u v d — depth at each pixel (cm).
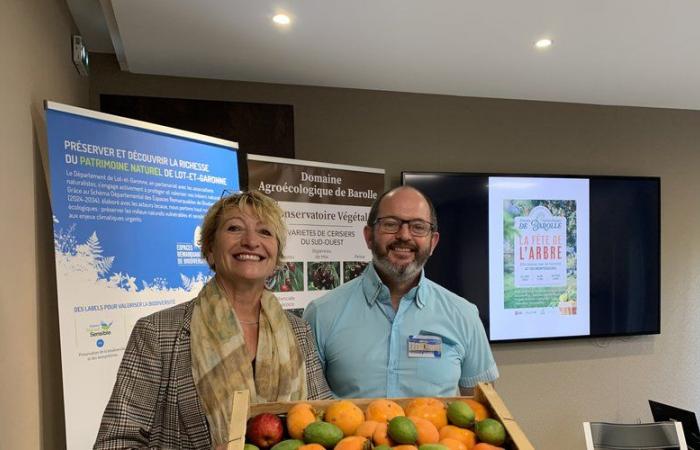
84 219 172
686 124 378
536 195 346
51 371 175
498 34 232
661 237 375
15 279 139
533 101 351
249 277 128
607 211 358
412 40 239
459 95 335
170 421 118
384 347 155
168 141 207
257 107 300
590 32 230
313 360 142
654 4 203
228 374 121
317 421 90
